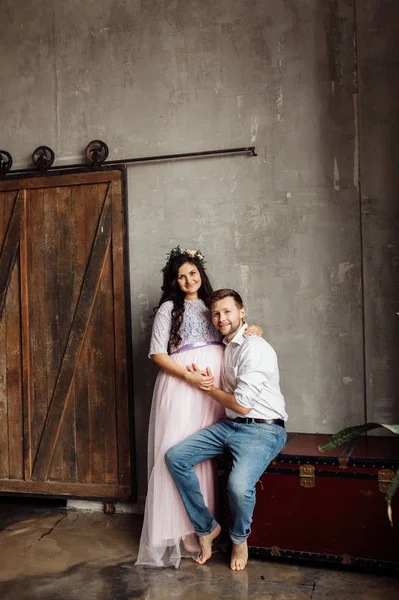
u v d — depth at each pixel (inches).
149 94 150.8
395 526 108.8
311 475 114.0
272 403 116.8
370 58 134.4
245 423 116.3
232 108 144.5
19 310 155.3
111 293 148.8
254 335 119.5
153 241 150.2
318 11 138.2
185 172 147.9
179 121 148.4
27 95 159.9
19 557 123.8
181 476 116.3
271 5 141.6
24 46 160.4
